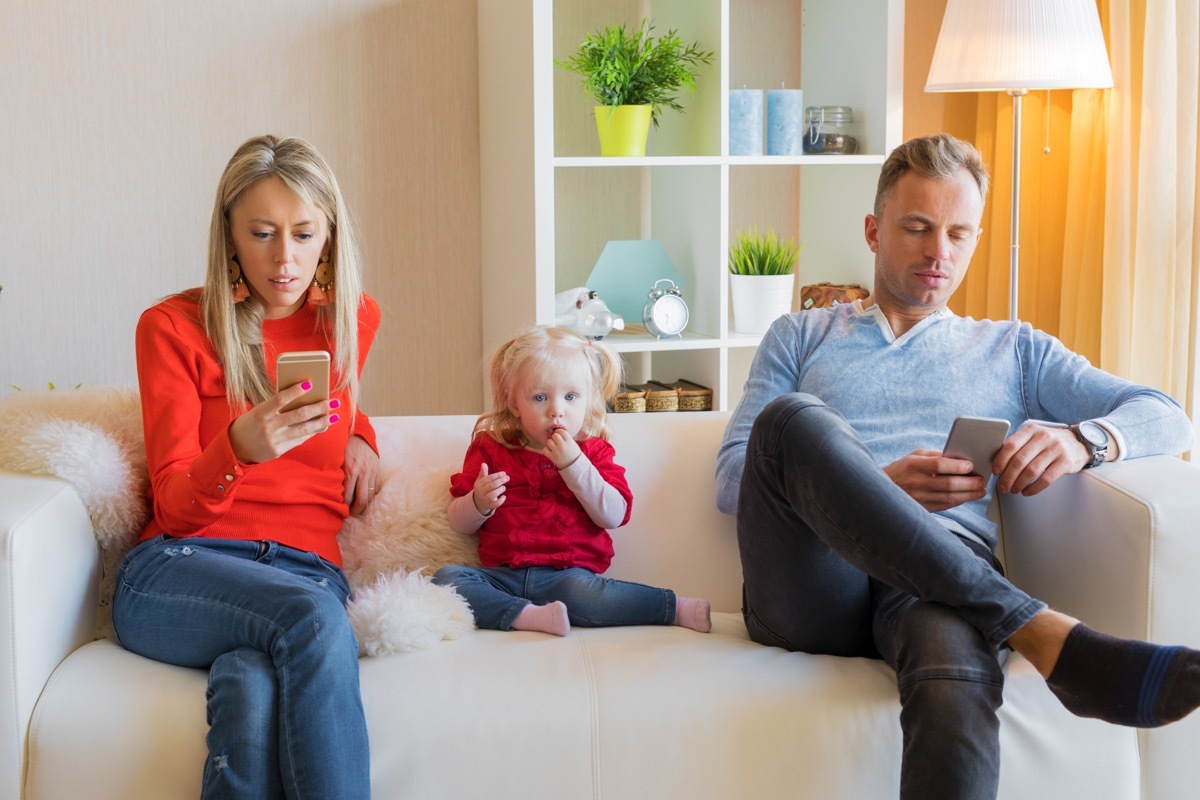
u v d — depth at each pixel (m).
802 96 3.11
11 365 2.87
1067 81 2.55
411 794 1.42
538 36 2.50
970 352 1.86
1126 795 1.50
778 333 1.93
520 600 1.74
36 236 2.84
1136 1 2.67
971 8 2.62
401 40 2.97
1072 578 1.66
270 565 1.64
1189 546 1.51
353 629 1.57
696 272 2.96
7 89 2.78
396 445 1.97
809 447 1.50
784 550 1.58
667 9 3.06
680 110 2.97
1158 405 1.71
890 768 1.47
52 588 1.49
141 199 2.88
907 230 1.81
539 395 1.85
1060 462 1.61
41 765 1.40
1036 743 1.47
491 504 1.82
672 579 1.93
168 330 1.65
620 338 2.84
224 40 2.87
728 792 1.46
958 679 1.37
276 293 1.67
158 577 1.55
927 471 1.61
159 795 1.39
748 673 1.53
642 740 1.45
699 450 2.01
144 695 1.44
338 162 2.97
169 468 1.59
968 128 3.27
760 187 3.32
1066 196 2.94
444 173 3.05
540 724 1.45
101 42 2.81
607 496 1.84
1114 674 1.32
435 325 3.10
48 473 1.63
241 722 1.37
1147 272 2.59
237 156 1.66
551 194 2.57
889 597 1.58
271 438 1.48
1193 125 2.52
